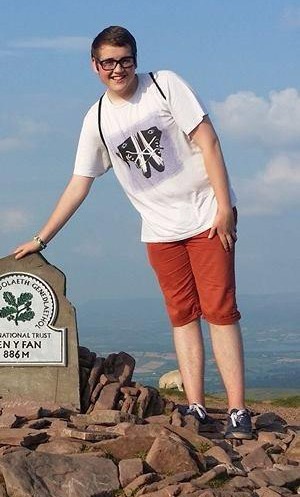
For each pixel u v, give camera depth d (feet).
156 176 14.38
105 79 14.11
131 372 16.22
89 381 15.79
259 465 13.93
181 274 14.87
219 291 14.56
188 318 15.15
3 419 14.42
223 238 14.34
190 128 14.06
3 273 15.87
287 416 29.53
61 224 15.64
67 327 15.78
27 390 15.71
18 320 15.83
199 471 13.35
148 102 14.15
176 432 14.25
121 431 13.99
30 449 13.66
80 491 12.66
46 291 15.84
